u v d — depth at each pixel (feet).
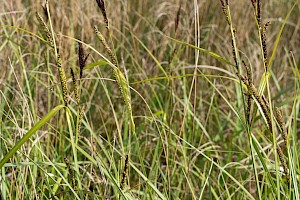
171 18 4.64
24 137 2.16
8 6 3.93
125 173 2.43
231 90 3.95
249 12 4.94
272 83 4.52
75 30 4.22
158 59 4.19
